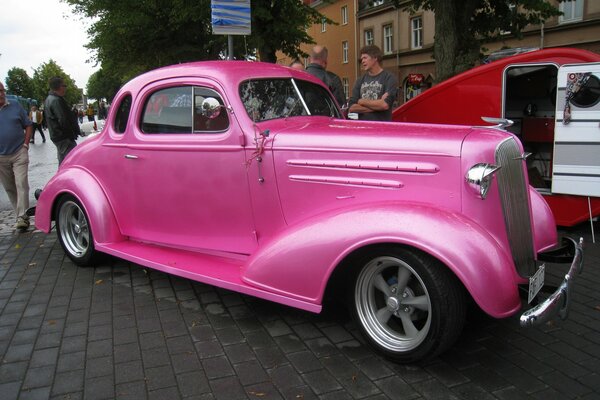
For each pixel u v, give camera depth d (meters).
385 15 33.09
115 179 4.44
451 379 2.84
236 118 3.60
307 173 3.33
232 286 3.45
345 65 38.47
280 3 14.43
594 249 5.03
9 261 5.11
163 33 20.19
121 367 3.04
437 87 6.36
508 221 2.97
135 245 4.42
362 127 3.47
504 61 5.82
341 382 2.83
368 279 3.06
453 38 12.03
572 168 5.32
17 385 2.87
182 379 2.89
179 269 3.78
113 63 22.88
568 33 21.67
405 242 2.72
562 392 2.70
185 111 3.91
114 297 4.12
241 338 3.38
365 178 3.13
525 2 14.09
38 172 12.03
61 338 3.42
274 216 3.54
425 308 2.87
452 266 2.60
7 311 3.88
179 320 3.67
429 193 2.96
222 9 5.71
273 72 4.05
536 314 2.60
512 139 3.10
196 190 3.87
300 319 3.64
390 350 2.98
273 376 2.91
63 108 7.80
